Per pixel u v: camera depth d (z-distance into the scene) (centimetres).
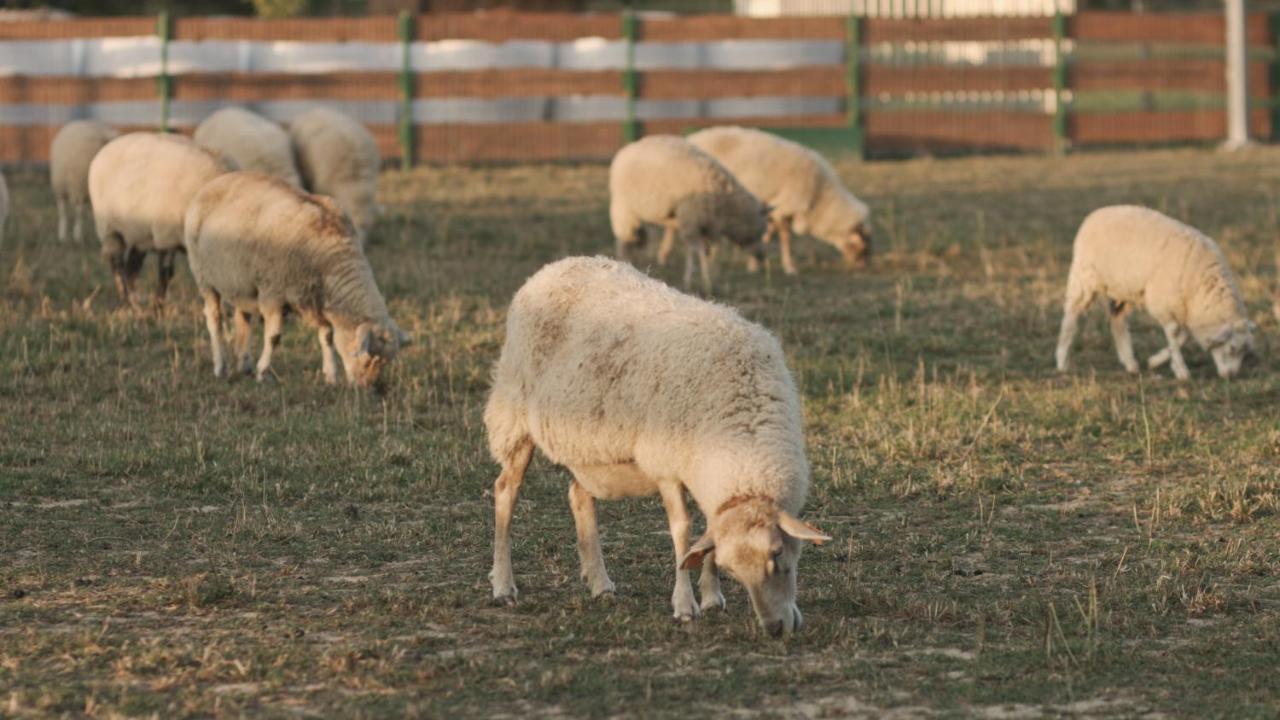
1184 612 899
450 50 3741
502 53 3762
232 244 1488
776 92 3912
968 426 1387
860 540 1070
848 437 1370
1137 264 1598
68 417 1400
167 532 1070
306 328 1762
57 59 3581
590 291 881
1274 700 747
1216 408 1483
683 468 827
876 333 1809
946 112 4053
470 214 2836
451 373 1566
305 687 759
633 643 833
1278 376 1588
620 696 748
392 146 3741
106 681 765
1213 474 1239
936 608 890
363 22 3706
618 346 847
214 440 1320
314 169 2409
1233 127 4206
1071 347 1769
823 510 1155
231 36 3650
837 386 1558
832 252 2511
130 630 852
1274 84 4350
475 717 721
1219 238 2500
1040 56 4112
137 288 1956
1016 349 1759
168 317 1795
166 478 1208
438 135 3756
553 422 861
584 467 872
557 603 909
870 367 1634
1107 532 1093
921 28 4019
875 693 754
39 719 712
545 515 1130
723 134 2298
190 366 1603
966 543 1065
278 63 3681
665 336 839
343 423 1391
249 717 717
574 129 3806
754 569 773
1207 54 4247
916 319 1927
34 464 1249
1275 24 4334
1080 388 1538
